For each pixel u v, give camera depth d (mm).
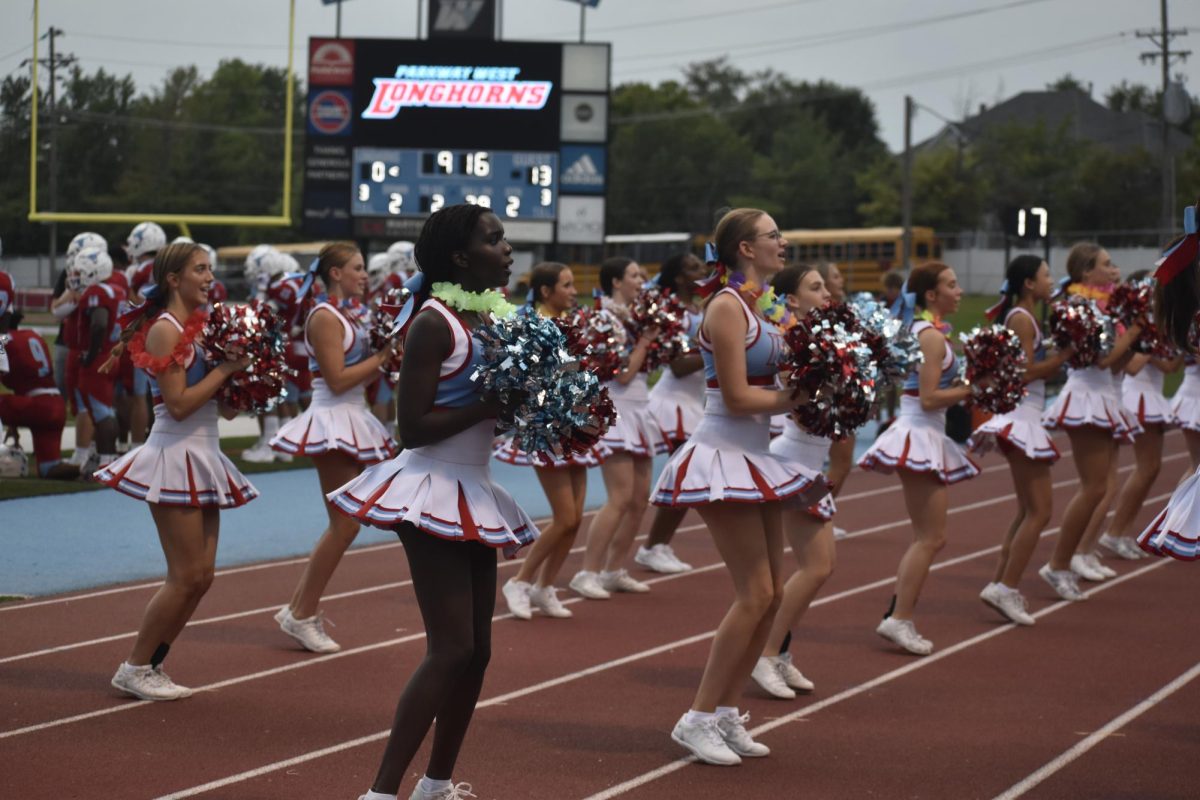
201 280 6375
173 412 6180
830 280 10125
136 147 58000
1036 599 9414
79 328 13062
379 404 16812
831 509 6781
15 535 10734
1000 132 78500
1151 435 11016
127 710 6188
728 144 88500
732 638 5617
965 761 5750
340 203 25266
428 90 25062
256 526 11805
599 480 16312
